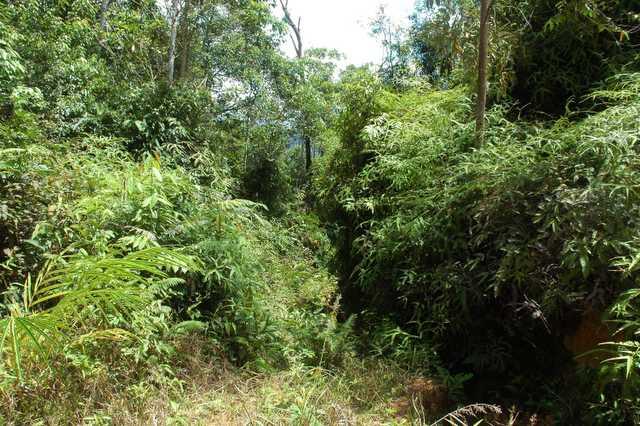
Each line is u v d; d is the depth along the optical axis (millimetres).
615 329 2473
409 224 3719
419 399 2938
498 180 3100
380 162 4590
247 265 3680
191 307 3203
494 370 3285
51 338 2061
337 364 3434
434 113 4512
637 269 2369
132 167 3992
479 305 3303
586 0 3650
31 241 2873
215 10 10672
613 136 2629
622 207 2512
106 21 8836
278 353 3320
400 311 4125
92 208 3236
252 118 10977
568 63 4379
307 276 5430
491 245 3250
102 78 7113
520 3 4516
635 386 2160
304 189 11211
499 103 4504
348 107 5586
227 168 7703
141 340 2580
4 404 2062
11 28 5645
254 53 10977
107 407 2244
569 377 2867
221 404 2521
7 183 3189
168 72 9180
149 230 3398
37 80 6105
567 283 2664
